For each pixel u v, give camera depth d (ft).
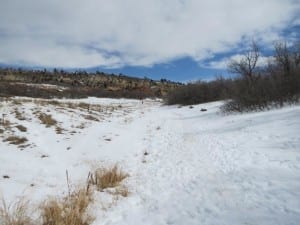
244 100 57.93
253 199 15.78
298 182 17.31
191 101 113.60
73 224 13.69
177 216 14.87
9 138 36.37
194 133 44.98
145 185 21.11
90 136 43.37
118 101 150.82
